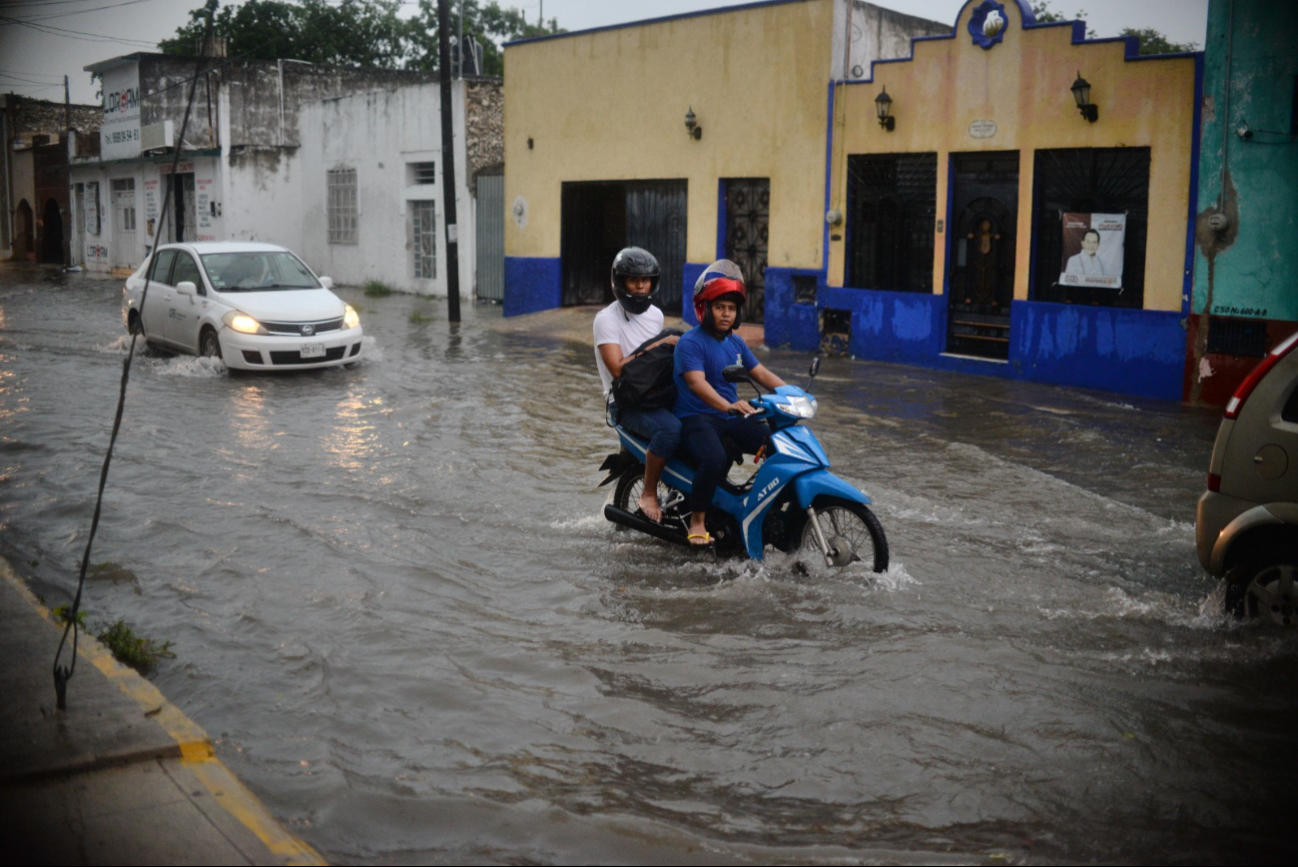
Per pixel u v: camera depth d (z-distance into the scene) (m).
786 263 17.53
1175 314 13.04
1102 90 13.53
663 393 6.61
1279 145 11.95
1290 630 5.25
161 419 10.80
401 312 23.17
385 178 28.23
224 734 4.33
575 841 3.57
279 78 34.12
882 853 3.52
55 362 14.70
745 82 17.77
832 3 16.44
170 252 15.66
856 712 4.56
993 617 5.67
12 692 4.29
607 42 19.81
